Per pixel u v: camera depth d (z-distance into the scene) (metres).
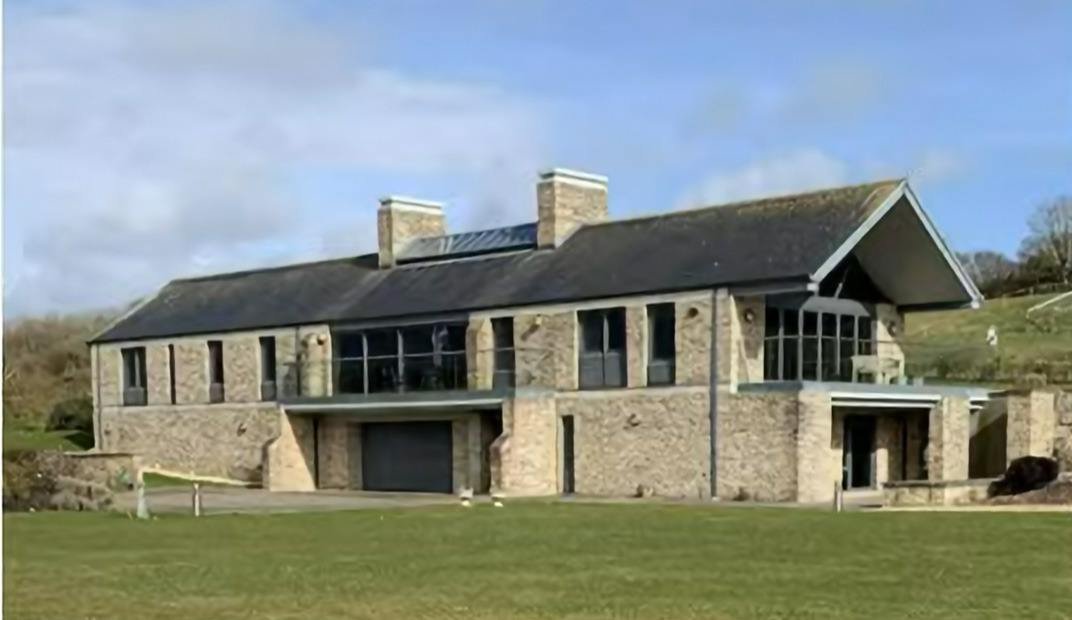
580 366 29.52
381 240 37.31
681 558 13.58
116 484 30.58
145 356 39.91
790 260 26.61
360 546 15.47
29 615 9.91
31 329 55.94
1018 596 10.41
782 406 26.19
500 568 12.80
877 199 28.08
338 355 34.53
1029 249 62.31
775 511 21.89
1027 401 29.02
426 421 32.53
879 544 14.73
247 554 14.52
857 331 31.31
